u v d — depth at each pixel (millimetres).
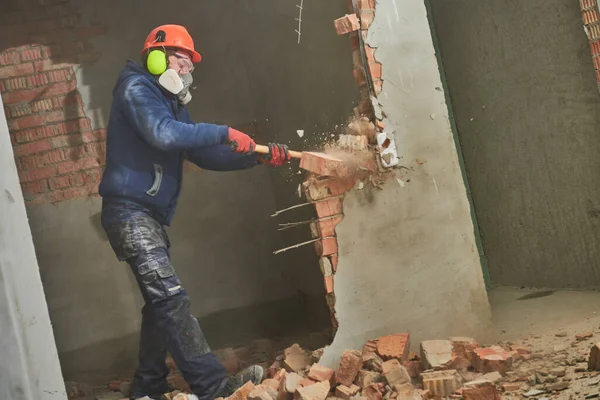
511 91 5285
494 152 5559
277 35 5637
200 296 6305
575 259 5078
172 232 6285
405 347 4121
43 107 5992
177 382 4805
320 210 4199
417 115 4359
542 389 3561
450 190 4414
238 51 6410
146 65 4250
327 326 6035
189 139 4035
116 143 4180
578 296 4945
